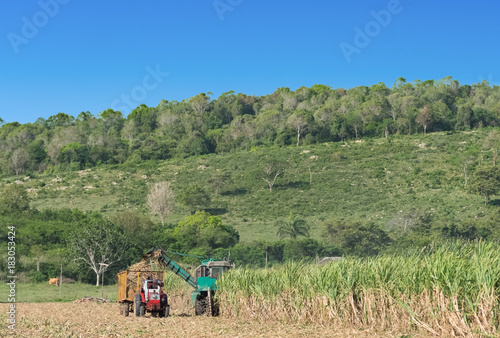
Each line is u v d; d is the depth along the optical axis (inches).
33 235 2492.6
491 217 3366.1
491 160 5024.6
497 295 454.0
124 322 733.9
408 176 4943.4
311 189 4909.0
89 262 2127.2
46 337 586.6
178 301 1083.3
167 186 4355.3
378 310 557.6
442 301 481.1
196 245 2925.7
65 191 5128.0
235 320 727.1
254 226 3909.9
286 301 684.1
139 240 2691.9
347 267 616.4
